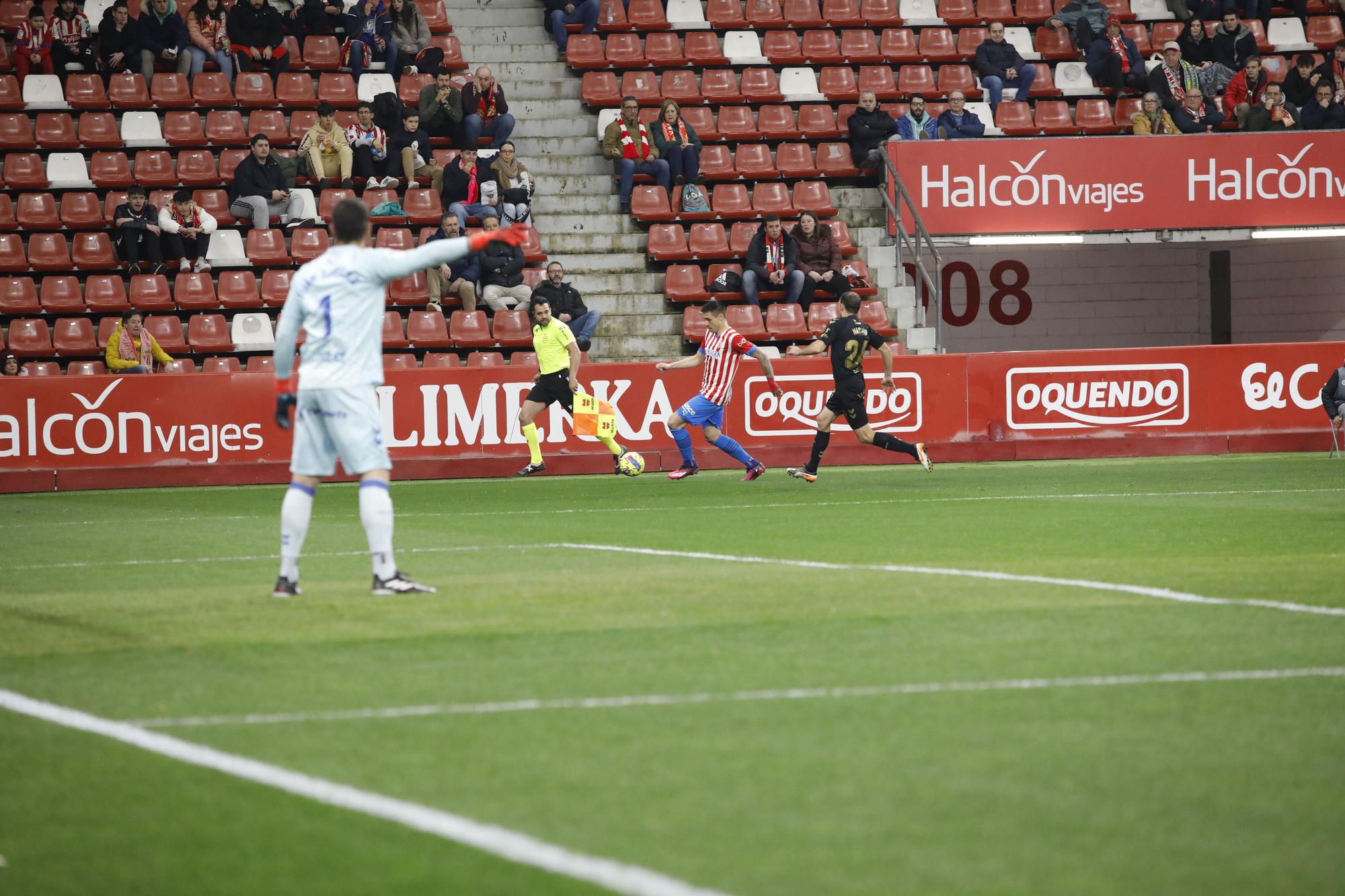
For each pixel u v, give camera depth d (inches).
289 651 800.3
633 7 3238.2
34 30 2972.4
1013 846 470.0
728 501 1742.1
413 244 2628.0
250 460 2246.6
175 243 2620.6
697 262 2822.3
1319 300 3157.0
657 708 656.4
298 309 954.1
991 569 1095.6
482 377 2283.5
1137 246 3225.9
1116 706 650.2
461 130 2883.9
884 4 3309.5
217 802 525.7
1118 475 2030.0
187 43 3011.8
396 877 448.1
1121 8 3336.6
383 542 986.1
